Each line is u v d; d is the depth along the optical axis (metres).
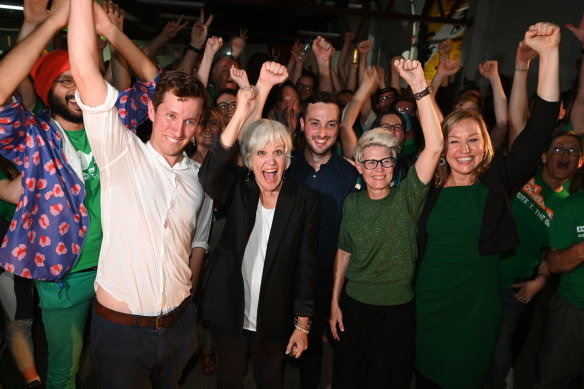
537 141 1.55
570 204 1.76
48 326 1.71
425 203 1.75
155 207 1.37
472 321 1.65
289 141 1.52
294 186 1.60
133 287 1.35
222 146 1.41
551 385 1.90
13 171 1.67
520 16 7.09
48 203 1.52
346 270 1.88
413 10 10.13
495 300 1.65
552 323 1.87
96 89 1.18
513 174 1.62
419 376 1.86
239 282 1.56
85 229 1.63
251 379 2.31
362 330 1.74
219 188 1.51
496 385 2.14
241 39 4.02
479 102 3.43
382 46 11.83
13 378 2.14
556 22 6.37
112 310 1.36
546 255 1.98
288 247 1.55
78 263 1.68
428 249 1.75
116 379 1.42
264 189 1.58
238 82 1.69
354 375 1.81
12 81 1.17
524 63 2.07
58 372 1.78
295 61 4.00
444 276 1.69
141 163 1.36
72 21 1.12
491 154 1.65
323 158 2.09
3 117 1.26
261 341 1.58
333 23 14.59
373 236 1.65
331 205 2.03
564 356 1.83
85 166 1.65
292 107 2.69
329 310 2.08
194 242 1.83
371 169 1.65
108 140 1.26
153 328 1.41
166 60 11.42
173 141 1.38
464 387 1.71
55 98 1.54
